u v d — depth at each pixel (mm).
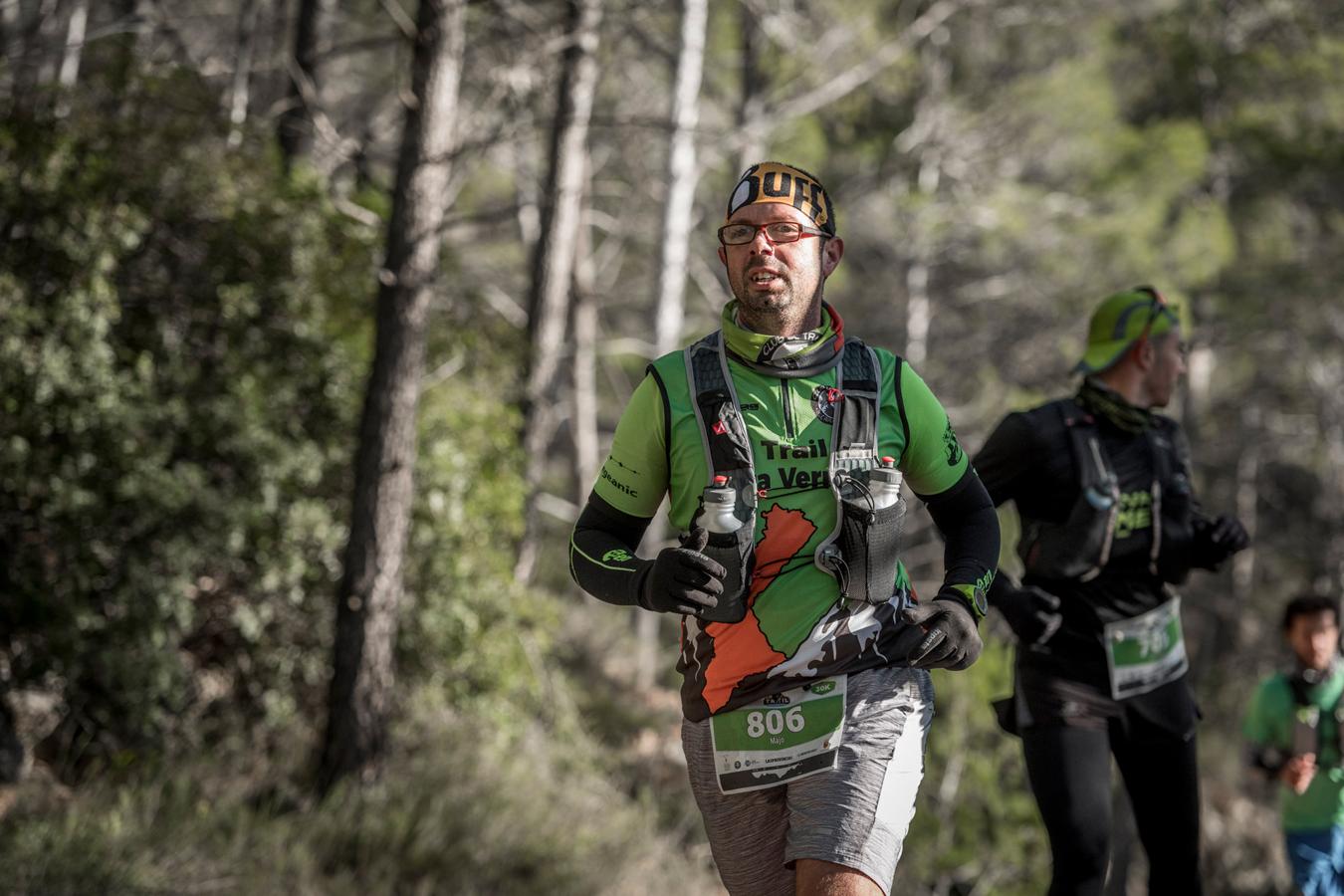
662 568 3939
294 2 26031
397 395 12992
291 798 12453
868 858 3982
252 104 20688
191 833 11055
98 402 12266
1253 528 39844
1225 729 31938
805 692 4156
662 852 14742
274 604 14109
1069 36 33750
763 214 4188
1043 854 16469
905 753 4168
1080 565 6367
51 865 9711
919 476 4398
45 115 12922
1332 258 34625
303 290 14492
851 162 32844
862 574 4117
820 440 4164
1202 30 35594
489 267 33250
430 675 15141
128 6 18484
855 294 35094
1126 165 31562
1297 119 34250
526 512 20141
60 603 12016
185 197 13883
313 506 13891
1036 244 32031
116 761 12102
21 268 12578
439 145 13047
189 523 12742
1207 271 31688
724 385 4199
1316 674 10062
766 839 4332
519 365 17734
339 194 16688
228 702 13867
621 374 39250
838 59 29266
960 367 34281
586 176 27156
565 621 23469
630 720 20516
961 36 33969
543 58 17516
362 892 11258
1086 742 6336
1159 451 6527
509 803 13781
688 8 25891
